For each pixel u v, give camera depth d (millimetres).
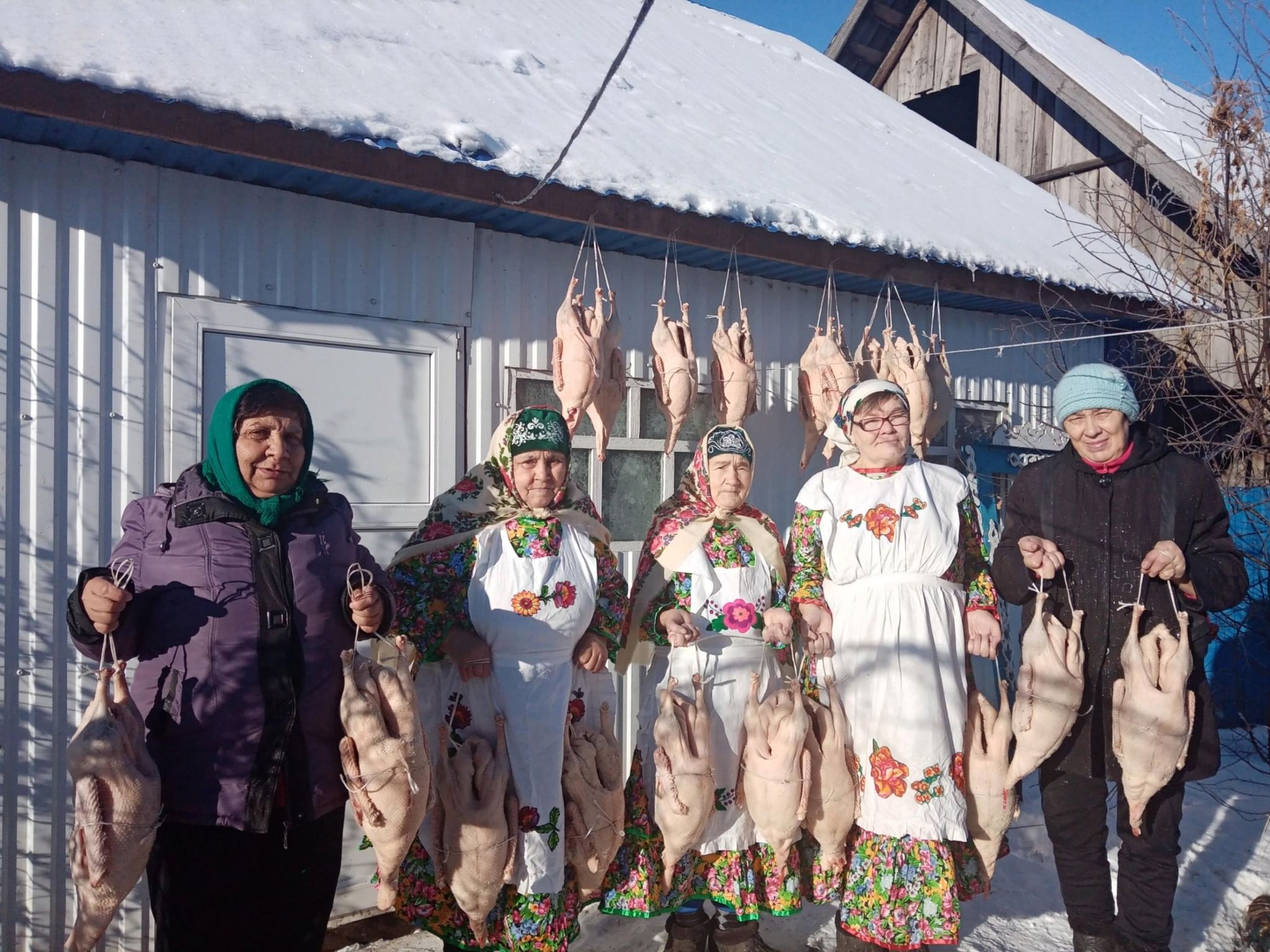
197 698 2230
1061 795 3109
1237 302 5414
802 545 3207
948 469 3256
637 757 3117
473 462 3814
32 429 2891
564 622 2807
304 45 3717
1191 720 2891
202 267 3172
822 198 4762
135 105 2676
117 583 2152
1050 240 6137
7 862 2855
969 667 3230
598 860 2830
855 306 5262
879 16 10281
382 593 2477
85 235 2967
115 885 2094
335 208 3453
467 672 2770
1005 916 3646
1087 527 3098
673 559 3127
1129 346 6500
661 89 5656
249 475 2330
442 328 3717
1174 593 3062
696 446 4574
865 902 3018
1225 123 5430
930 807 2943
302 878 2396
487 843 2592
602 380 3668
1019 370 6086
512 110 4016
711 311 4641
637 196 3641
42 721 2908
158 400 3096
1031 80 8977
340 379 3473
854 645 3082
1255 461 5414
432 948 3320
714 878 3057
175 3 3576
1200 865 4070
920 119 8500
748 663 3100
